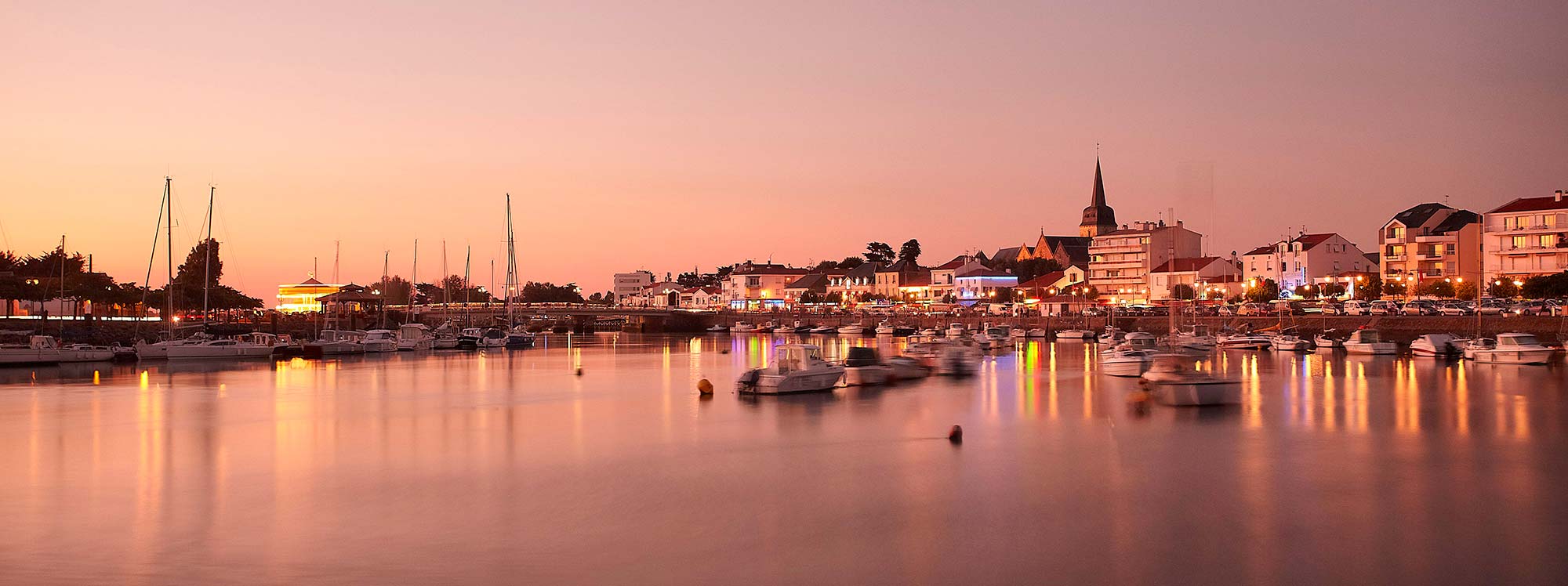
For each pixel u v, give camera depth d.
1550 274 138.62
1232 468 45.69
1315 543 34.22
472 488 42.53
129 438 55.19
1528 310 129.38
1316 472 44.69
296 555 33.16
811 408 67.38
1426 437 53.38
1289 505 39.12
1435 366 97.69
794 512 38.38
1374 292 170.25
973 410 65.94
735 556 33.06
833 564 32.28
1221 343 129.12
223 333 135.00
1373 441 52.34
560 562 32.41
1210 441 52.75
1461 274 171.25
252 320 184.62
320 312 194.38
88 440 54.41
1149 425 58.25
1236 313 156.00
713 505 39.62
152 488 42.47
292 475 45.19
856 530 35.97
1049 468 46.19
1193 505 39.25
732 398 73.94
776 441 53.91
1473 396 71.25
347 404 70.94
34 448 51.94
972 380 87.06
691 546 34.19
